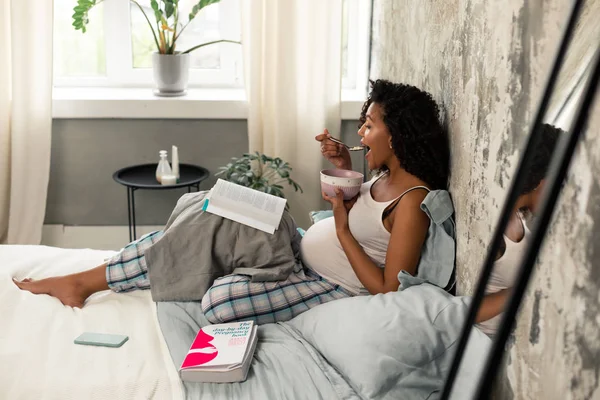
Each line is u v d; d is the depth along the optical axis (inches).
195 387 60.7
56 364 62.4
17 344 64.7
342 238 77.7
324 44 118.0
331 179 78.9
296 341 67.9
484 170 62.9
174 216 84.4
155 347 67.4
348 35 132.6
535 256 28.8
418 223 74.0
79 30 131.7
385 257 77.1
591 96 28.9
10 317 69.6
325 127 122.1
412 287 67.6
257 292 75.4
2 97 117.2
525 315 50.5
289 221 84.2
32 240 122.3
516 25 54.8
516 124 55.0
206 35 133.3
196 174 118.3
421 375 58.9
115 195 127.6
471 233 66.9
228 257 80.0
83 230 128.6
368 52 125.0
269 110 121.3
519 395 51.8
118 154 125.6
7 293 72.7
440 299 63.7
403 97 76.3
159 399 58.8
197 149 126.4
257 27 116.6
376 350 59.6
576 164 41.9
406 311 62.7
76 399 58.0
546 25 48.8
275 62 118.8
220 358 62.1
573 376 43.2
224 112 123.2
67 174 126.1
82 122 123.6
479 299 33.6
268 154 123.3
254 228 80.7
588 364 41.3
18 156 118.7
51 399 57.8
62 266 84.4
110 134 124.6
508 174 56.8
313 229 84.3
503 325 28.6
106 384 59.9
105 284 79.7
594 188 39.9
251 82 119.0
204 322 74.7
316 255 81.2
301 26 118.0
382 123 77.6
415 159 75.6
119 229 129.1
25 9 113.7
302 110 121.5
